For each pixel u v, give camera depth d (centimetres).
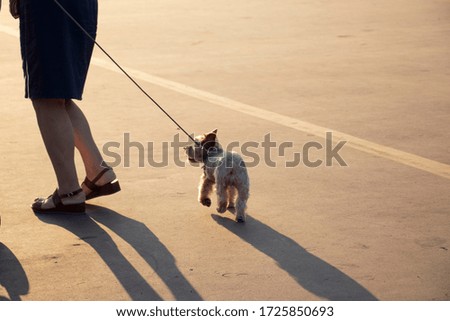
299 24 2333
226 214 897
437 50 1934
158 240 822
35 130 1234
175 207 917
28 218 884
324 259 774
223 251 794
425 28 2256
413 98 1451
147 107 1383
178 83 1577
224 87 1541
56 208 894
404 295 701
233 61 1798
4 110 1358
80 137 915
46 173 1031
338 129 1245
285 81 1594
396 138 1195
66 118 884
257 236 831
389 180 1005
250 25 2316
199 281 729
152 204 927
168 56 1858
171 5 2764
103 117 1315
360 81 1595
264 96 1467
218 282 727
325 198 941
